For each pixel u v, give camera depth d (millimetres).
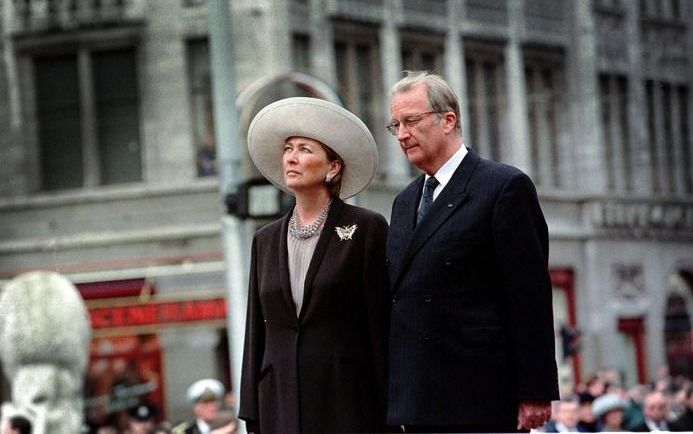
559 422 20797
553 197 48531
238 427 18500
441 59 45844
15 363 21641
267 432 9281
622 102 52062
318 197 9273
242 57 39938
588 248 49688
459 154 8914
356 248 9156
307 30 41156
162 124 40750
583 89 50312
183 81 40625
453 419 8680
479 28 47000
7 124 41406
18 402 21547
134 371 39750
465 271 8742
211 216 40156
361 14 42844
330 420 9102
